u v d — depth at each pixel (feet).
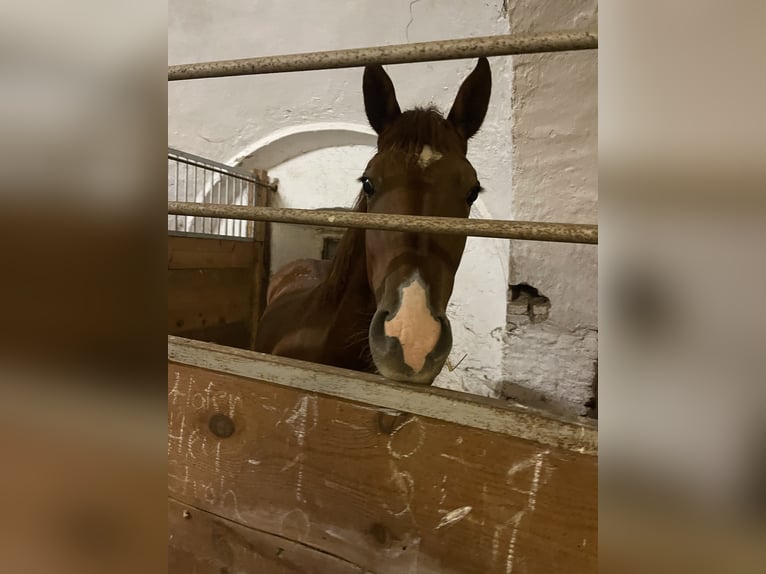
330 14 5.08
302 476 1.28
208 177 5.71
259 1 5.34
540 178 4.53
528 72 4.43
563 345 4.69
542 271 4.67
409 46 1.27
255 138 5.54
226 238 5.06
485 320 4.94
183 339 1.49
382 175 2.29
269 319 3.88
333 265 3.15
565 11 4.19
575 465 1.01
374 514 1.20
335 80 5.14
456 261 2.35
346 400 1.23
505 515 1.08
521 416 1.06
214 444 1.40
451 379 5.16
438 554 1.14
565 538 1.02
